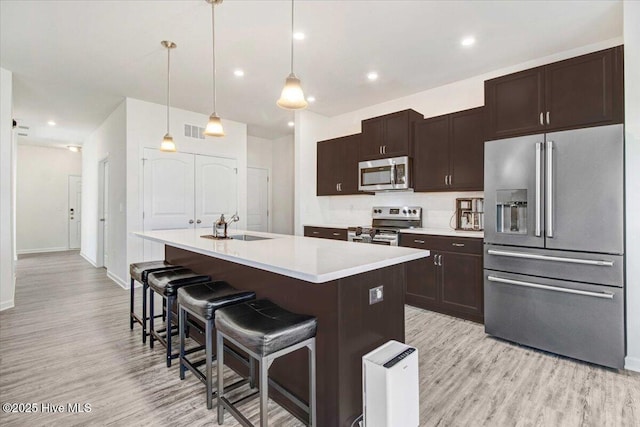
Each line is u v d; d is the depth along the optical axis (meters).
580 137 2.31
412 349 1.57
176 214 4.89
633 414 1.75
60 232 8.13
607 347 2.24
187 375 2.16
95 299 3.93
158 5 2.39
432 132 3.76
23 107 4.81
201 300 1.80
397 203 4.41
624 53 2.20
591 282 2.29
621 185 2.18
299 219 5.02
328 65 3.40
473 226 3.61
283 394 1.75
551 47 3.02
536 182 2.49
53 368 2.24
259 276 2.02
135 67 3.45
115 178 4.89
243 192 5.75
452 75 3.65
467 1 2.34
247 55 3.19
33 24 2.63
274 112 5.11
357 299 1.63
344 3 2.37
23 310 3.50
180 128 4.95
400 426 1.44
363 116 4.89
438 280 3.39
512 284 2.63
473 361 2.36
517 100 2.63
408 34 2.79
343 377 1.56
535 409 1.80
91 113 5.12
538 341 2.52
